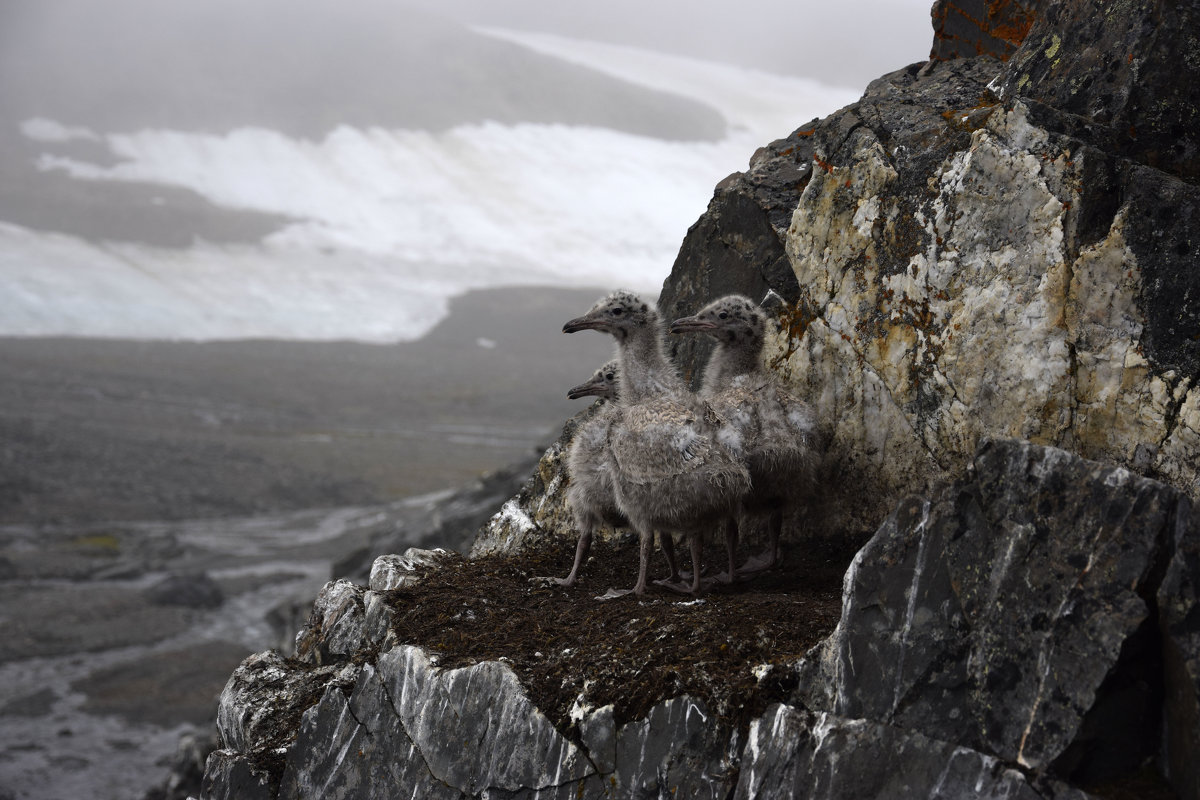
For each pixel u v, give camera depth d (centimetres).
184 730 2712
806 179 1001
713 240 1050
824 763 551
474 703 675
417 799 695
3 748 2584
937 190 823
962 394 797
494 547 1081
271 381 10794
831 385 903
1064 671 505
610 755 614
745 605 726
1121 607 499
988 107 820
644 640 671
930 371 820
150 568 4178
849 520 894
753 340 906
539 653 693
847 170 891
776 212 987
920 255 830
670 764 595
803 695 588
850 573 587
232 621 3584
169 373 10450
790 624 680
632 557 959
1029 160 766
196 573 3906
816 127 1043
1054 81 791
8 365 9712
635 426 799
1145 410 702
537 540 1050
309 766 763
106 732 2695
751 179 1023
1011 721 514
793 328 938
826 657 587
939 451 821
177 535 4778
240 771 789
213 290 16000
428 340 14950
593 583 875
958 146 820
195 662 3177
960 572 549
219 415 8588
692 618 692
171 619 3547
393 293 17312
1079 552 517
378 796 721
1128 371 710
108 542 4559
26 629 3384
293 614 3272
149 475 5797
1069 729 497
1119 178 725
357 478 6419
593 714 624
